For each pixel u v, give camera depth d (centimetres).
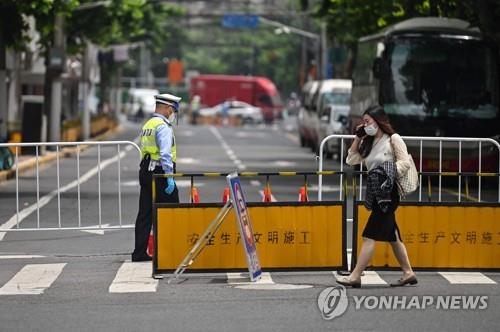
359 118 6381
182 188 4975
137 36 12250
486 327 2053
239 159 7588
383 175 2425
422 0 6316
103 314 2173
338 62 10806
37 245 3175
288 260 2645
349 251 2953
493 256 2697
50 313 2189
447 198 4378
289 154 8356
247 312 2186
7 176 5444
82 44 8400
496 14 5056
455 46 5581
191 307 2241
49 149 7725
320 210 2655
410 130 5544
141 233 2831
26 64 10088
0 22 6025
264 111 17650
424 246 2675
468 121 5550
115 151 8550
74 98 12438
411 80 5575
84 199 4400
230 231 2608
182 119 19062
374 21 7169
